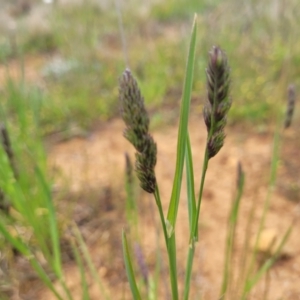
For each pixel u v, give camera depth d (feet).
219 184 1.52
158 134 2.00
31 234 1.16
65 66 2.79
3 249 1.14
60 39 3.20
